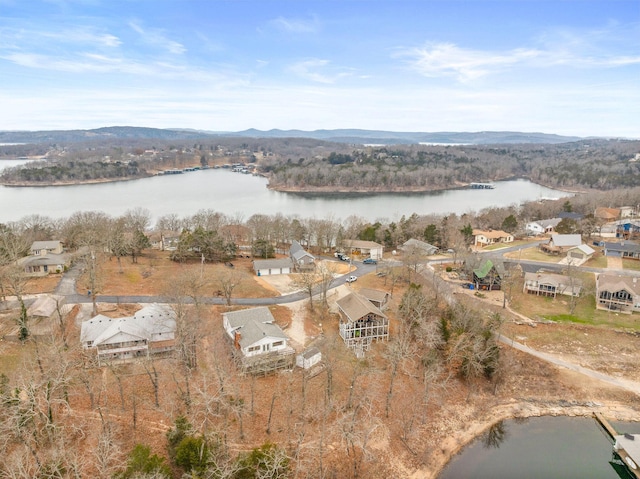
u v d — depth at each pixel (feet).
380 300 235.40
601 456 157.58
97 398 152.76
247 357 178.40
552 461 153.89
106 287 247.29
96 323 183.62
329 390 160.66
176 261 312.71
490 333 198.08
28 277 256.52
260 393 166.20
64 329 190.08
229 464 120.16
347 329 202.90
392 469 144.25
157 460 113.91
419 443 156.87
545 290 273.75
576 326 233.55
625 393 192.13
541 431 170.71
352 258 348.59
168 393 158.61
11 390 132.98
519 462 152.97
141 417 146.10
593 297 271.28
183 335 164.76
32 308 199.93
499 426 172.76
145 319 188.96
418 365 195.31
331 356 180.55
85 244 297.12
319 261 337.11
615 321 240.12
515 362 207.21
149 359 164.86
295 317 226.79
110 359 174.60
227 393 142.00
